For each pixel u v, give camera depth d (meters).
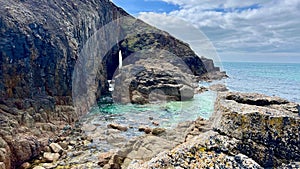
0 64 11.86
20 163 9.04
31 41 13.70
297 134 3.52
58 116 12.80
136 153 4.80
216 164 3.20
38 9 16.72
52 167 8.46
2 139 8.94
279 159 3.42
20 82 12.40
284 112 3.81
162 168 3.24
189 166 3.22
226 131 3.65
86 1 22.78
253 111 3.68
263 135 3.51
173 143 4.68
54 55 14.64
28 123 11.13
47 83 13.85
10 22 13.41
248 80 36.97
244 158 3.25
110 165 5.48
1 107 11.02
